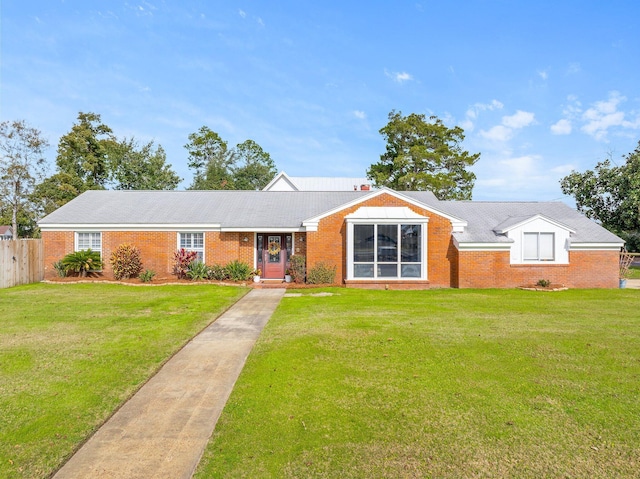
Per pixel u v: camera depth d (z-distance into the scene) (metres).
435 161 39.03
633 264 33.53
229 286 17.22
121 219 19.53
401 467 3.97
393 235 17.47
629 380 6.16
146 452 4.30
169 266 19.41
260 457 4.18
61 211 20.31
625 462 4.04
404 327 9.48
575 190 32.50
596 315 11.12
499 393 5.69
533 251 18.02
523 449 4.28
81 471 3.95
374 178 42.25
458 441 4.44
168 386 6.14
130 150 48.00
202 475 3.88
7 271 16.66
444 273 18.19
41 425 4.80
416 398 5.54
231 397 5.70
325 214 18.11
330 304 12.95
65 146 43.09
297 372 6.59
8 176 36.47
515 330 9.21
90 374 6.43
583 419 4.92
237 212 20.50
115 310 11.52
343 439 4.51
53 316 10.65
